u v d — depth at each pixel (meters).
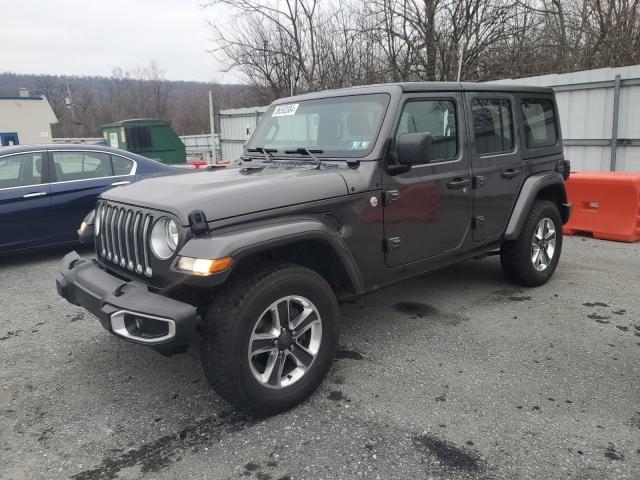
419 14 15.30
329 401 3.15
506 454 2.62
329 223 3.24
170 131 16.33
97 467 2.62
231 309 2.75
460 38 15.09
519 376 3.40
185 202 2.79
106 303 2.86
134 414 3.08
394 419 2.95
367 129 3.60
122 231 3.13
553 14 14.49
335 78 16.62
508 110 4.62
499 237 4.58
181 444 2.78
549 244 5.19
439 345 3.89
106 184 6.79
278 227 2.91
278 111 4.36
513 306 4.65
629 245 6.70
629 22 12.68
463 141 4.12
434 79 15.12
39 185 6.36
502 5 14.88
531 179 4.79
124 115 51.69
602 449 2.64
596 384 3.28
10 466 2.63
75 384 3.45
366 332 4.16
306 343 3.16
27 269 6.27
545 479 2.44
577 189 7.16
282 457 2.65
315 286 3.05
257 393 2.87
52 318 4.64
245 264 3.06
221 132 18.61
